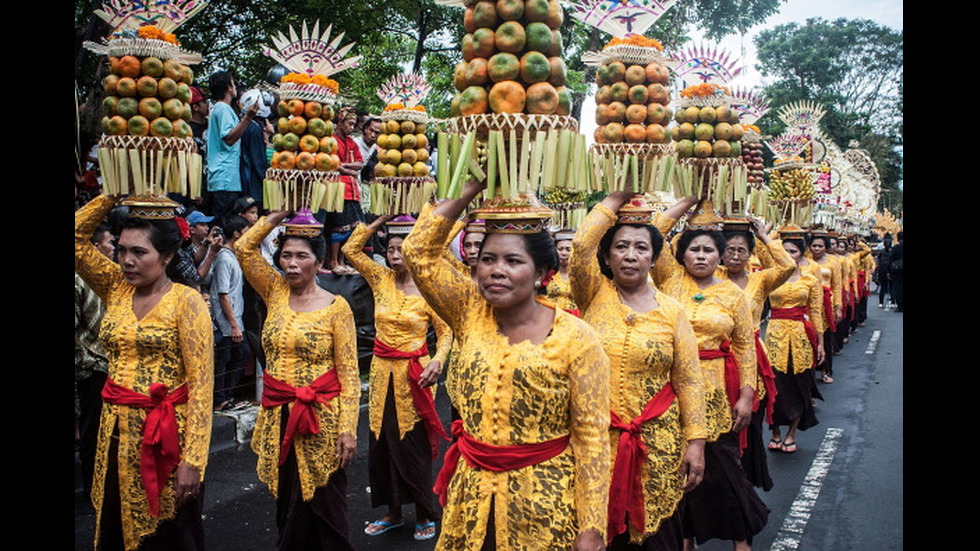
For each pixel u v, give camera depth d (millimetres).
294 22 10711
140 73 3416
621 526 3443
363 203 9305
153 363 3453
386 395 5258
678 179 4211
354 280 8227
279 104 4328
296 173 4250
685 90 4375
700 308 4637
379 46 13875
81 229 3523
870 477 6703
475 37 2506
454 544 2629
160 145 3400
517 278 2492
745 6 16438
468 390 2586
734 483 4480
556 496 2506
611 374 3590
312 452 4160
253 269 4383
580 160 2547
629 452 3475
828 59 34438
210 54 11219
